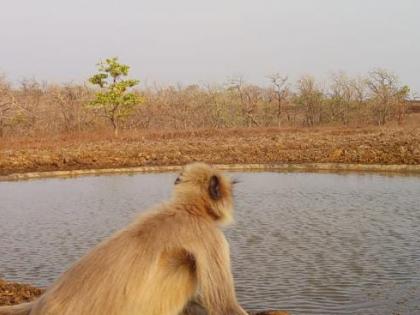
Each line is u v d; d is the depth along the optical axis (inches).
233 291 152.5
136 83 2155.5
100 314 138.5
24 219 749.9
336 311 394.3
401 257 518.6
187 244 147.9
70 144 1672.0
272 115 2743.6
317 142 1533.0
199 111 2664.9
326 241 582.2
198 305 151.0
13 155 1382.9
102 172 1269.7
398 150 1310.3
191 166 165.9
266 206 786.2
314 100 2684.5
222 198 161.2
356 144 1444.4
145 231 147.9
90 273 142.9
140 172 1274.6
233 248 558.6
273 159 1344.7
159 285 142.6
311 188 952.9
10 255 563.2
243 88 2773.1
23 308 151.5
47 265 526.3
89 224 713.0
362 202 805.2
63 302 140.9
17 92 2765.7
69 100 2460.6
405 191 896.9
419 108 3110.2
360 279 458.9
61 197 932.0
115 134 1990.7
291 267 494.6
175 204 156.9
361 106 2667.3
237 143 1598.2
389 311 392.8
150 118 2583.7
